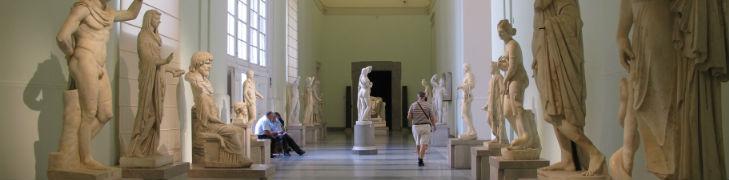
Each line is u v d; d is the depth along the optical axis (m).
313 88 18.36
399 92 25.03
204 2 8.34
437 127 14.97
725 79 3.11
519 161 6.06
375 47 25.20
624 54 3.44
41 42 4.83
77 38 4.36
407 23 25.25
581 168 4.63
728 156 3.54
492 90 7.95
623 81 3.80
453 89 16.48
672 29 3.16
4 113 4.40
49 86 4.95
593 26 5.26
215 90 8.70
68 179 4.23
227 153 6.59
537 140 6.37
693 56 3.02
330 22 25.34
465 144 9.76
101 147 5.70
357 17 25.30
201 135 6.63
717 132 3.12
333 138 19.45
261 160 9.47
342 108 25.09
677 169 3.13
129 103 6.38
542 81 4.55
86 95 4.34
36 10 4.77
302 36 20.36
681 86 3.12
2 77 4.37
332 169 9.75
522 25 7.58
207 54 7.09
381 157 11.95
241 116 9.08
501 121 7.75
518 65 6.33
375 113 20.08
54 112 5.05
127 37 6.34
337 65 25.20
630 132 3.56
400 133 22.45
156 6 6.91
